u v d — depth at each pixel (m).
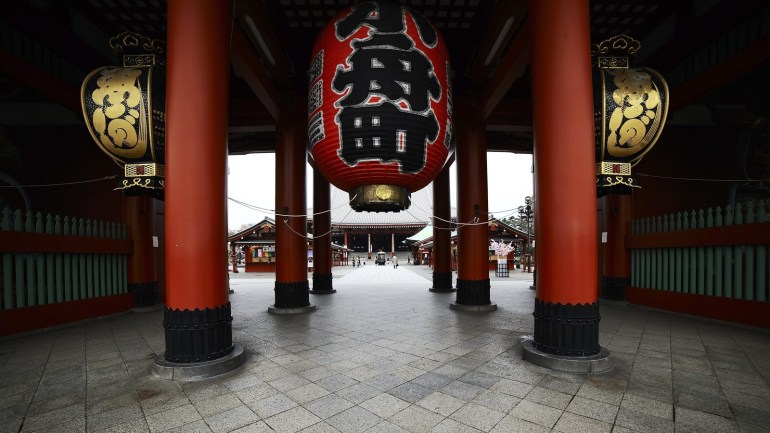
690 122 10.67
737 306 7.54
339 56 5.28
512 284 18.28
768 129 9.66
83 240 8.56
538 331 5.38
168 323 4.96
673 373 4.79
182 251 4.94
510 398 4.05
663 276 9.48
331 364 5.28
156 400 4.08
